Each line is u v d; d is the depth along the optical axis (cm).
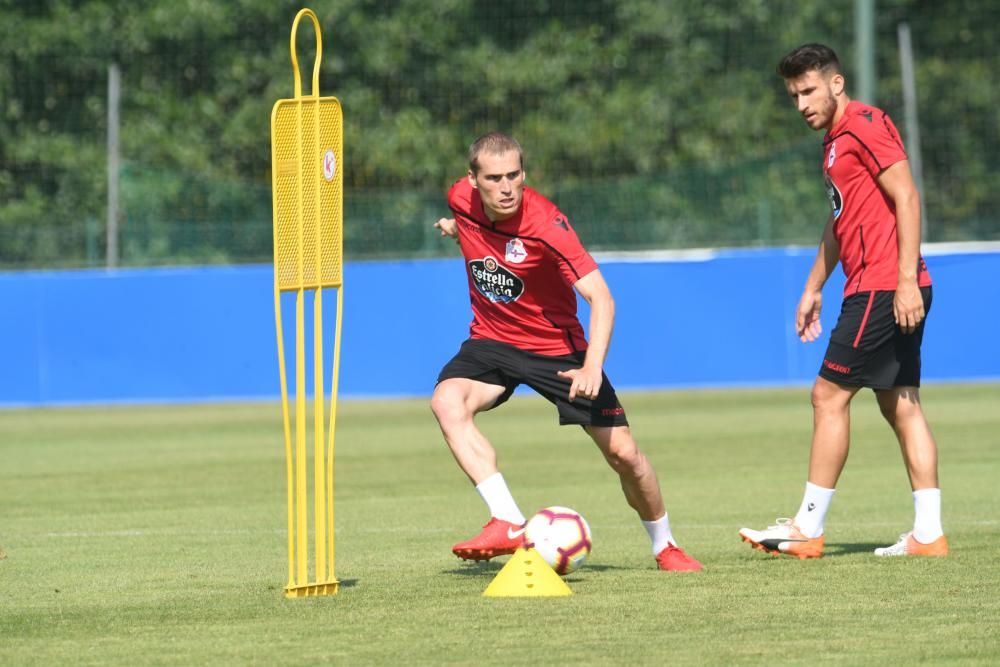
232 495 3772
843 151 2489
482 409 2383
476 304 2406
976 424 5312
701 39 10519
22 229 8969
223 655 1759
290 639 1848
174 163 9712
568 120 10219
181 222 9081
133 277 7062
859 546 2694
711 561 2527
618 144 10119
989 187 10444
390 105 10238
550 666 1672
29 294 7062
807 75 2495
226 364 7069
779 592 2148
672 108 10306
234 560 2634
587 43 10400
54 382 7062
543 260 2286
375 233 8581
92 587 2325
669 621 1928
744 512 3281
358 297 7106
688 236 9269
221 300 7069
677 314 7225
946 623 1898
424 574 2406
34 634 1917
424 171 9931
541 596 2131
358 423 5994
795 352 7269
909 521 3075
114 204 7662
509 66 10250
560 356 2353
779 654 1723
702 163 10131
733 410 6153
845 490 3647
